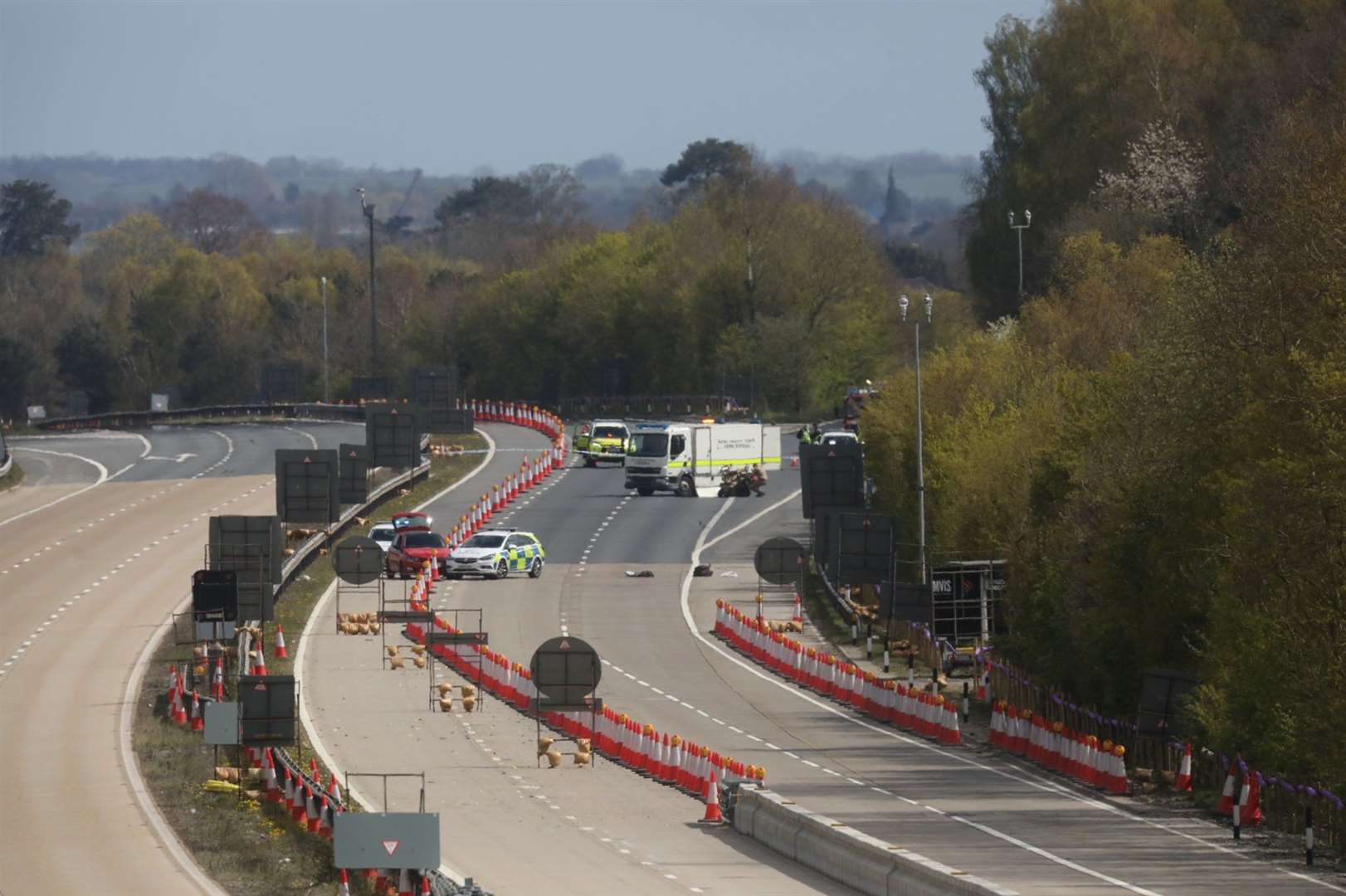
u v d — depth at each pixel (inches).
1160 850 4899.1
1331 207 6446.9
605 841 5196.9
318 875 4709.6
